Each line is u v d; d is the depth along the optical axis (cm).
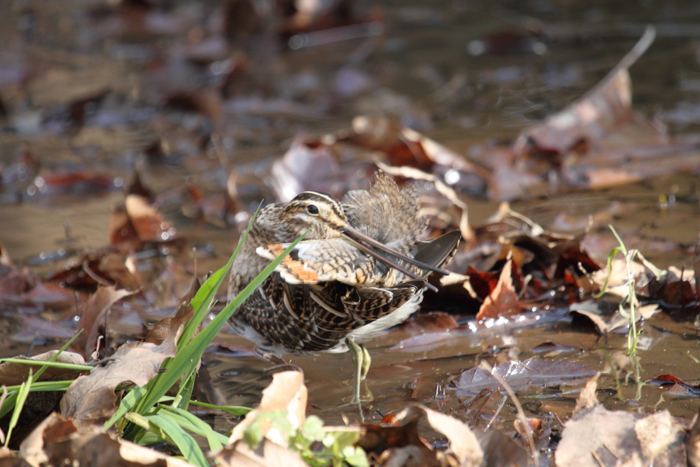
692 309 748
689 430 499
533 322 758
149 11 2227
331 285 657
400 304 646
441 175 1171
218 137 1396
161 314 810
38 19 2203
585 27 1914
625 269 793
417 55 1822
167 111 1531
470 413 589
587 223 966
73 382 532
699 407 573
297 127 1431
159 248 988
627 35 1836
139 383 522
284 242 761
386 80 1669
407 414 542
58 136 1442
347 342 685
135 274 864
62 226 1062
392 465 481
